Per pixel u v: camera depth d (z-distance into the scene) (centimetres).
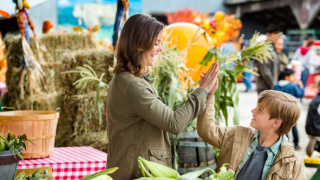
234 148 234
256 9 1866
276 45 617
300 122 855
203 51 341
